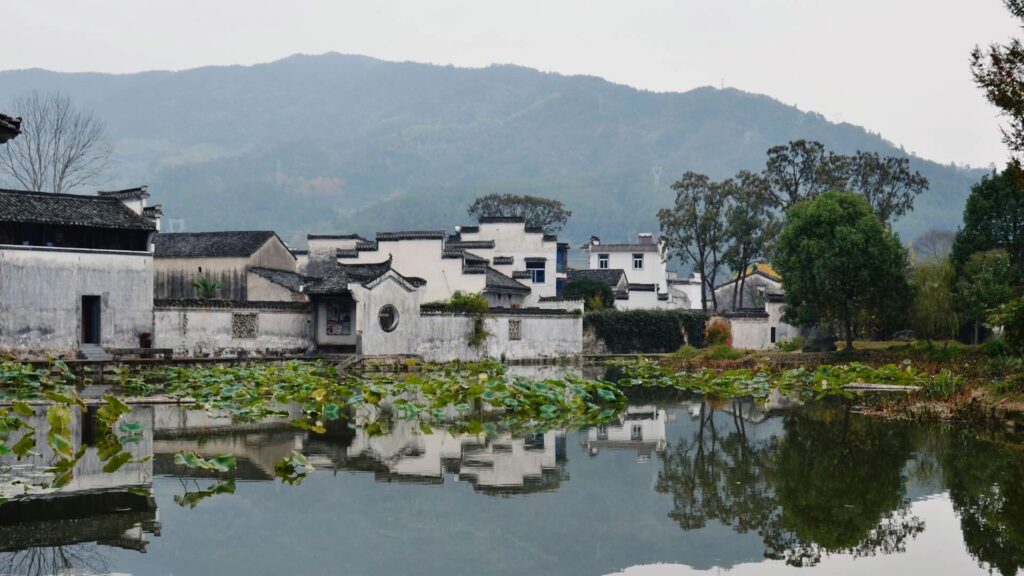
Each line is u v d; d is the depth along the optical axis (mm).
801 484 17359
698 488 16953
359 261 66375
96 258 42500
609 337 67438
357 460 19031
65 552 12297
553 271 77188
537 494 16328
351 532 13648
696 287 105812
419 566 12016
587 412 28625
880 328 59125
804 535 13820
